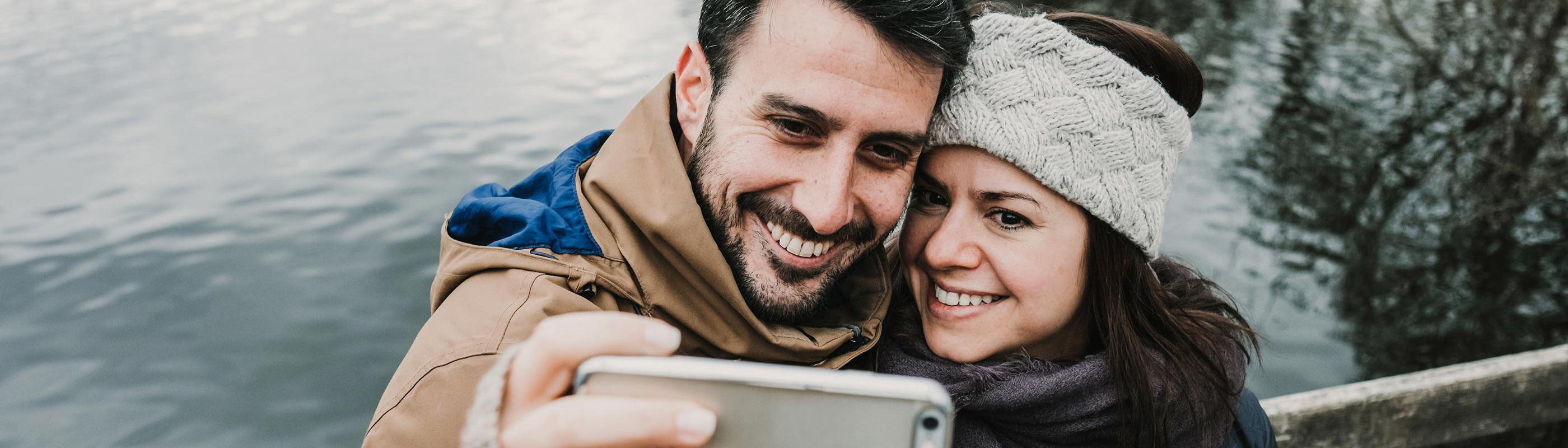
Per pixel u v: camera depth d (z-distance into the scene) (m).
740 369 0.70
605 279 1.35
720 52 1.41
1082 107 1.40
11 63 13.61
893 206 1.42
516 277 1.32
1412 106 9.99
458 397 1.21
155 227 8.55
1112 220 1.47
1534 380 3.35
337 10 16.89
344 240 8.33
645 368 0.69
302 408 6.30
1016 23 1.43
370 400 6.38
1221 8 14.93
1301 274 7.06
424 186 9.45
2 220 8.71
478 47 14.71
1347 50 12.29
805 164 1.36
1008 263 1.47
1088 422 1.57
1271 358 5.94
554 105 12.02
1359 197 8.27
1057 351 1.70
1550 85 8.55
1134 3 15.09
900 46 1.31
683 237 1.34
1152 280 1.65
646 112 1.48
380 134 10.84
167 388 6.48
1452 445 4.80
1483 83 9.34
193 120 11.34
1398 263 7.12
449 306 1.35
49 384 6.55
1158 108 1.48
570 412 0.66
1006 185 1.44
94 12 16.56
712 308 1.42
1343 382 5.71
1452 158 8.66
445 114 11.62
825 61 1.31
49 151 10.39
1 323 7.23
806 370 0.69
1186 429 1.64
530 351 0.71
